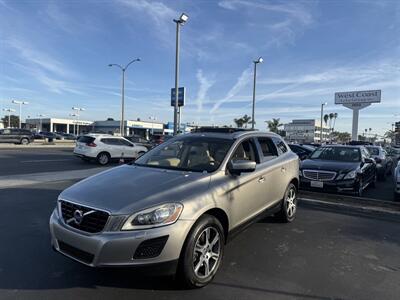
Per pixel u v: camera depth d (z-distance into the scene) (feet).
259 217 17.51
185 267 11.96
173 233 11.51
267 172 17.98
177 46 69.41
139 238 11.07
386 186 42.24
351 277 13.97
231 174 15.07
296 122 380.78
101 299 11.84
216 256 13.34
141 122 344.49
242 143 17.15
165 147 17.72
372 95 132.16
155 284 12.87
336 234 19.47
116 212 11.24
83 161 65.41
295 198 22.21
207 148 16.37
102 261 11.09
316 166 31.09
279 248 17.06
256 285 13.08
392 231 20.24
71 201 12.29
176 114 71.26
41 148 110.73
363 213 24.18
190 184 13.20
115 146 63.31
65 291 12.33
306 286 13.10
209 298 12.01
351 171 29.86
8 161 60.49
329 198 27.91
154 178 13.67
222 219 14.37
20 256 15.42
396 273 14.47
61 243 12.35
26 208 24.13
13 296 11.97
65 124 386.11
